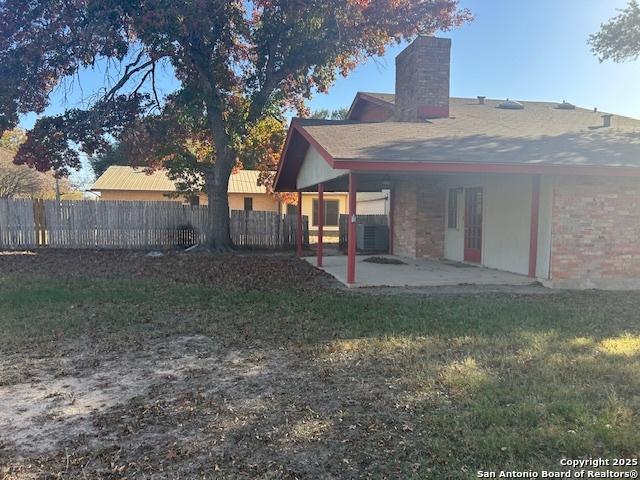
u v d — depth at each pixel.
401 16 14.48
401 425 3.27
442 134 10.12
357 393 3.83
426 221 13.05
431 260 12.80
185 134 16.64
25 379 4.19
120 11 12.85
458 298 7.66
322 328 5.79
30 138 14.32
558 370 4.30
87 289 8.27
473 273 10.21
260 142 18.03
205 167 16.27
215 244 15.80
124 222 16.33
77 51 12.98
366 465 2.80
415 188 13.02
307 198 26.62
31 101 14.16
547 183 8.95
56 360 4.68
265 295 7.86
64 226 15.88
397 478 2.67
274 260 13.28
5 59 13.03
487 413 3.38
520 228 10.04
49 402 3.71
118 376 4.26
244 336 5.47
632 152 8.92
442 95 13.01
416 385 3.97
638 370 4.29
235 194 25.84
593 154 8.57
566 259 8.76
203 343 5.23
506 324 5.97
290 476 2.70
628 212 8.89
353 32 14.43
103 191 24.48
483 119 12.91
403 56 13.68
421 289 8.57
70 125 14.27
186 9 12.70
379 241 15.69
